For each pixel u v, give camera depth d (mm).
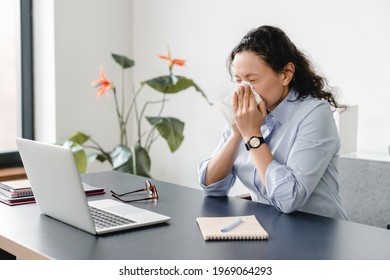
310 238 1397
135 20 4035
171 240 1376
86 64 3814
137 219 1536
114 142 4051
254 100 1725
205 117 3643
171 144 3402
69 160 1381
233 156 1882
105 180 2178
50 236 1410
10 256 1993
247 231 1415
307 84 1836
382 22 2711
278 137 1848
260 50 1728
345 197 2518
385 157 2527
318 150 1694
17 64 3781
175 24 3762
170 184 2123
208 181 1899
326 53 2959
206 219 1545
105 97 3951
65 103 3723
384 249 1313
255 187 1899
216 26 3510
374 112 2779
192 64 3686
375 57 2756
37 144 1506
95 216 1578
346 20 2857
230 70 1978
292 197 1624
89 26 3801
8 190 1870
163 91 3430
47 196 1558
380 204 2402
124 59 3568
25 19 3721
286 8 3119
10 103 3787
